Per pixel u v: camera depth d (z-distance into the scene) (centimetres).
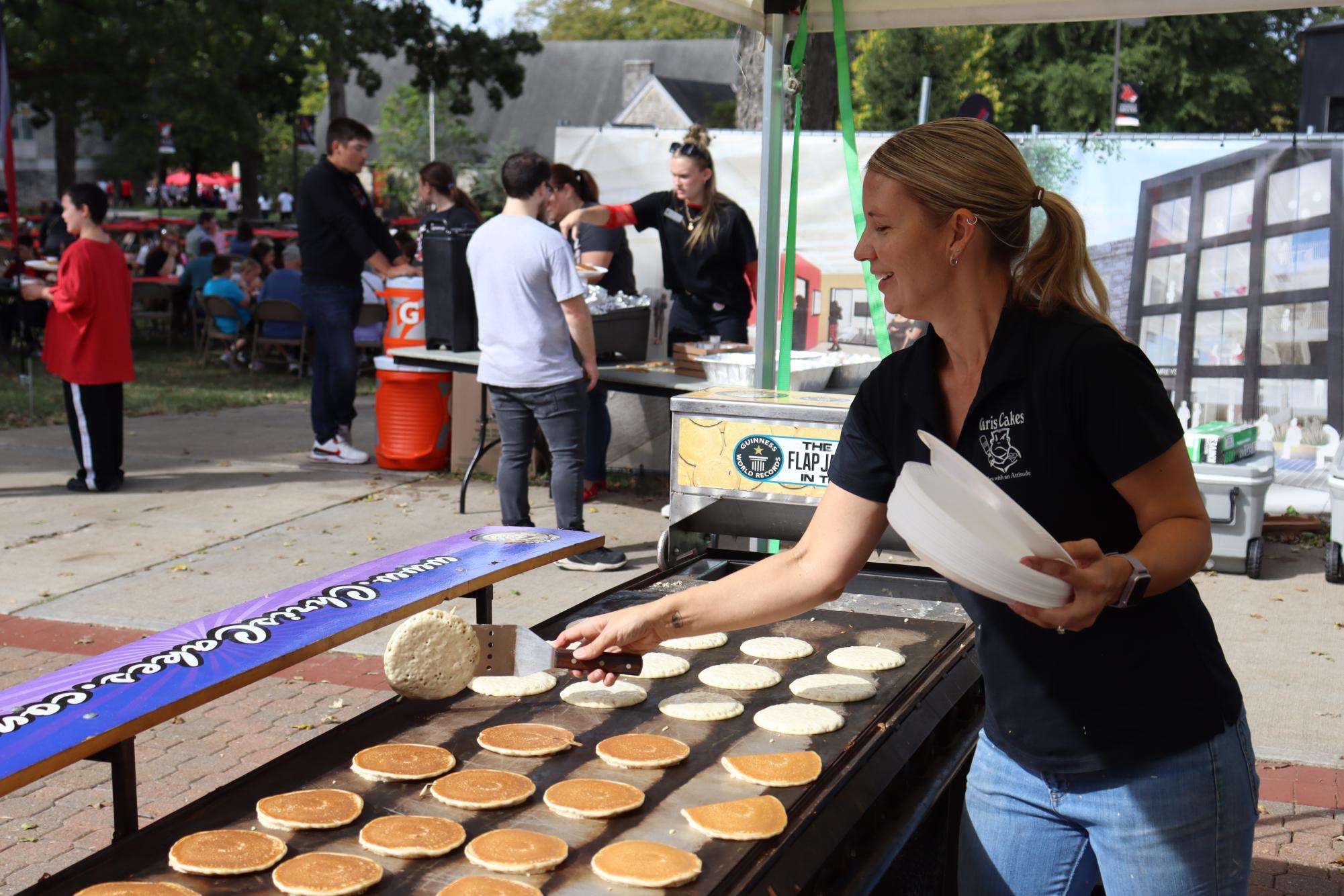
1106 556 146
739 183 784
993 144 161
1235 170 665
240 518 684
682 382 605
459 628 197
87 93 1956
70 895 144
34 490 750
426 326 741
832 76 975
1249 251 670
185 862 149
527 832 161
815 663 245
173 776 368
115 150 5250
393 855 154
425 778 180
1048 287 162
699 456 346
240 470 820
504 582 566
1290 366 673
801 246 769
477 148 5569
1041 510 161
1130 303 693
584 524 641
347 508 711
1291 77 3688
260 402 1162
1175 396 693
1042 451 159
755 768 185
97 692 179
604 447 737
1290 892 308
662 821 169
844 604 291
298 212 818
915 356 177
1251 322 675
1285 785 371
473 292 727
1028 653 169
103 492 746
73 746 160
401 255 830
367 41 3117
